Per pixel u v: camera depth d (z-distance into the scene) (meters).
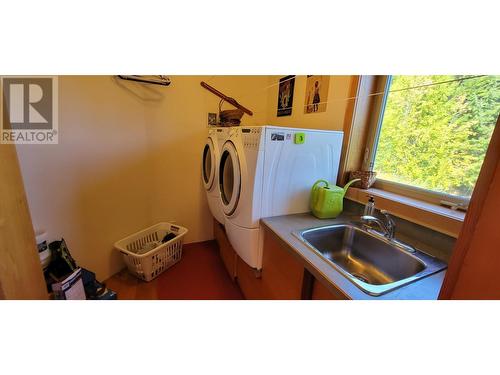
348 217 1.50
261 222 1.40
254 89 2.59
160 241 2.40
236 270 1.95
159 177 2.31
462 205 1.09
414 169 1.32
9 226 0.75
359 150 1.62
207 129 2.45
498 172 0.36
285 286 1.20
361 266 1.29
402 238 1.21
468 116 1.05
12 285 0.75
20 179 0.84
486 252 0.39
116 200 2.01
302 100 2.04
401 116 1.38
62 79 1.51
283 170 1.39
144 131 2.10
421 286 0.82
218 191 1.94
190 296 1.85
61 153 1.57
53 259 1.45
